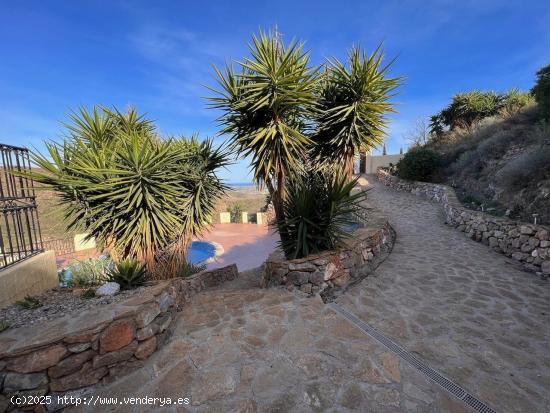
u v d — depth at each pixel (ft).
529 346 7.77
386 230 17.84
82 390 6.31
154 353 7.73
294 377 6.68
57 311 7.73
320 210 12.76
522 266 14.11
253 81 12.15
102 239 13.28
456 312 9.77
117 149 12.50
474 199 23.79
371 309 10.08
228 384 6.51
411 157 40.70
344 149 14.58
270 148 12.28
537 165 17.74
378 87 14.08
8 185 10.11
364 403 5.88
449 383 6.38
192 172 15.11
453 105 52.16
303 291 11.47
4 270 8.74
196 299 11.61
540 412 5.57
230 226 54.85
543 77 21.97
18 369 5.72
